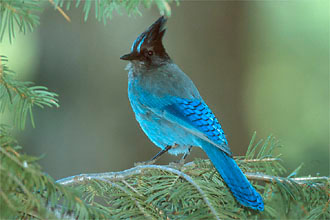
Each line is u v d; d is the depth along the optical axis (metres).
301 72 18.05
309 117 17.12
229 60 12.75
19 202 3.96
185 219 4.82
